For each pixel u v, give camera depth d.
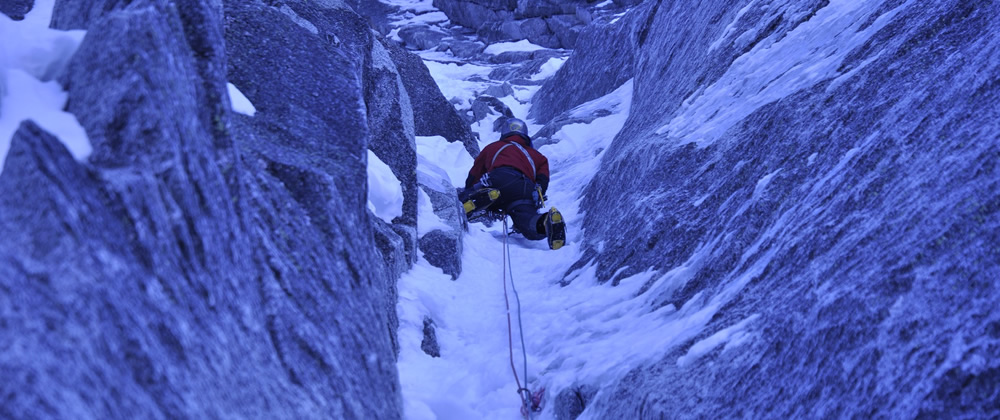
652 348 2.74
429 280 4.31
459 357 3.58
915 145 2.46
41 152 1.15
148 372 1.15
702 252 3.37
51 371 1.00
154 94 1.37
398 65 7.79
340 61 2.86
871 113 2.99
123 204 1.24
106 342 1.10
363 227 2.31
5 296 1.01
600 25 11.81
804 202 2.85
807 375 1.93
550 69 13.95
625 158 5.72
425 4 22.81
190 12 1.69
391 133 4.79
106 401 1.05
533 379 3.18
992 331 1.53
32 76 1.55
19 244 1.09
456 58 18.00
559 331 3.56
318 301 1.80
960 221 1.89
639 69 9.27
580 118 9.17
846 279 2.11
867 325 1.86
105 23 1.46
